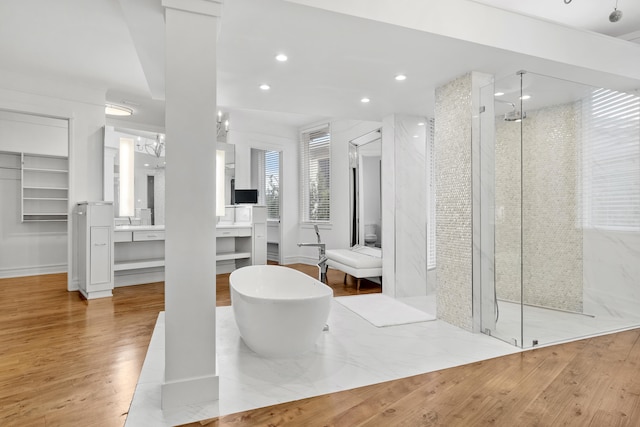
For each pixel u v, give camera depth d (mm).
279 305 2240
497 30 2539
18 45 3371
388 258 4332
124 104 5133
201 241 1834
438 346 2627
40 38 3240
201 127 1833
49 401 1818
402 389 1963
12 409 1738
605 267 3176
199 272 1831
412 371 2193
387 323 3174
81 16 2883
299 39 2422
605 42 2963
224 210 5910
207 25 1847
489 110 2930
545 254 2828
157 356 2396
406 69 2934
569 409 1753
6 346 2564
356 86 3344
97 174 4598
